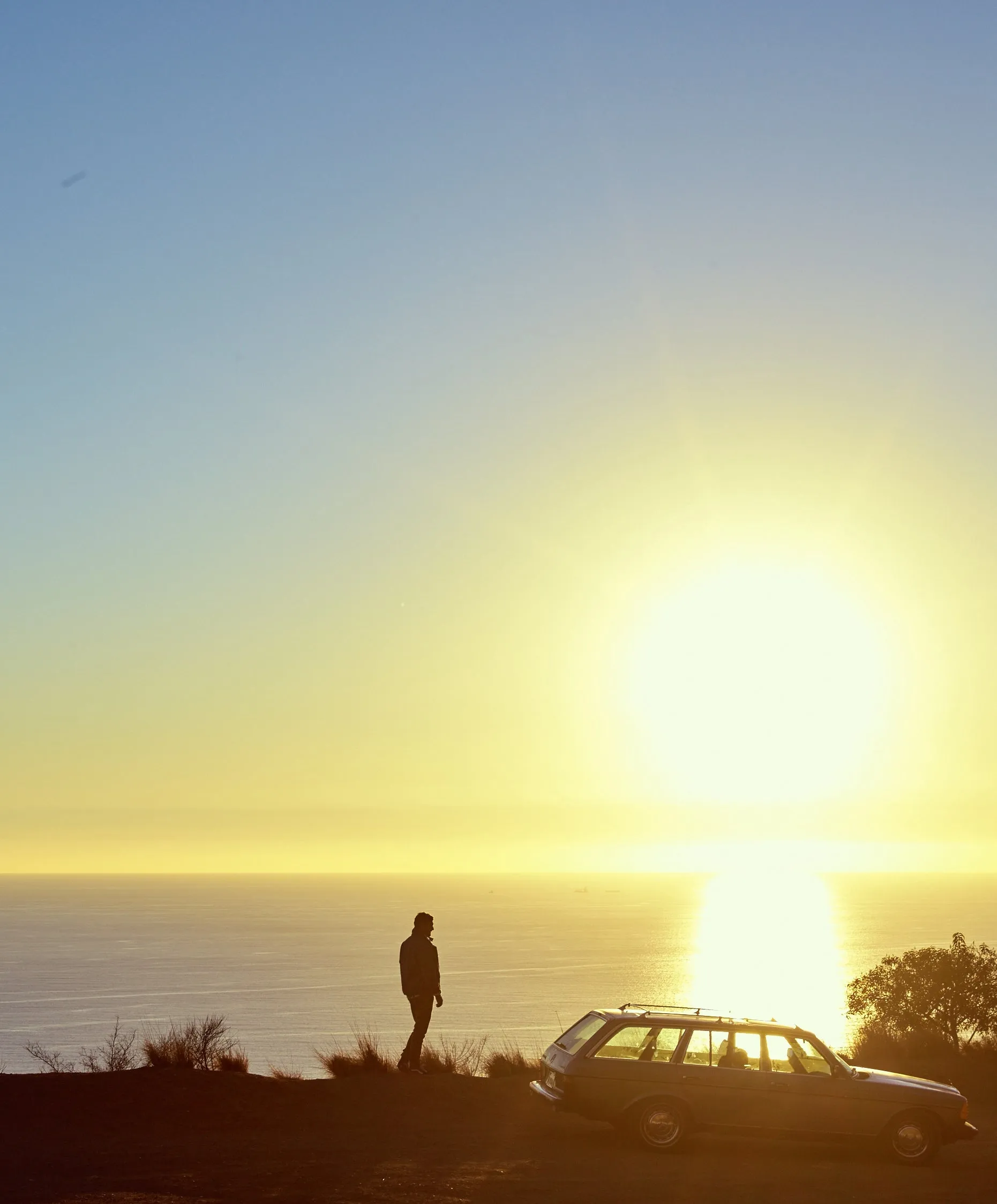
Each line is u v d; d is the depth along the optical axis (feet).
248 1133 46.52
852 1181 42.86
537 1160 44.04
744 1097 46.75
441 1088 55.47
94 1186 37.22
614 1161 44.32
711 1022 48.34
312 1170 40.47
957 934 115.96
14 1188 36.76
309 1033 545.44
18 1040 561.84
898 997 111.55
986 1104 67.56
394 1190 37.73
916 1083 48.47
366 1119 49.98
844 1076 47.67
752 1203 37.91
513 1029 535.60
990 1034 107.34
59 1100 48.49
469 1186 38.83
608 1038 47.91
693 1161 45.34
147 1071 53.06
